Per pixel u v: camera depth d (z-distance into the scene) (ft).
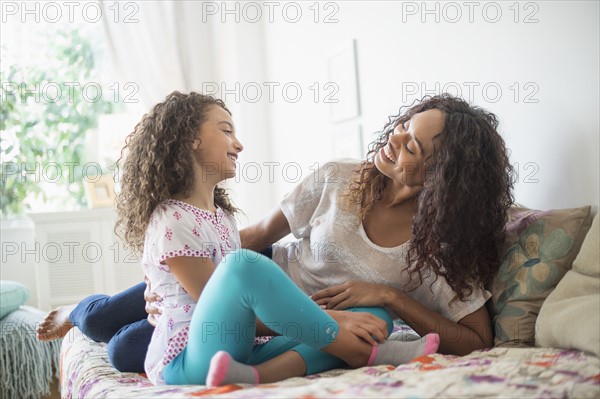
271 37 13.78
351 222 5.66
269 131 14.25
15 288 10.32
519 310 5.05
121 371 5.62
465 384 3.65
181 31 14.17
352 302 5.26
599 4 5.42
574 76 5.75
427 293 5.46
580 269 4.75
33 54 14.05
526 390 3.55
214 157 5.46
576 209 5.30
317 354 4.70
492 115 5.66
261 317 4.29
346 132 10.62
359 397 3.52
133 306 6.22
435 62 7.98
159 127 5.41
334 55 10.82
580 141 5.72
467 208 5.19
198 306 4.50
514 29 6.53
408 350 4.74
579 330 4.29
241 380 4.25
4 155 13.83
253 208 14.15
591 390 3.57
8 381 9.42
